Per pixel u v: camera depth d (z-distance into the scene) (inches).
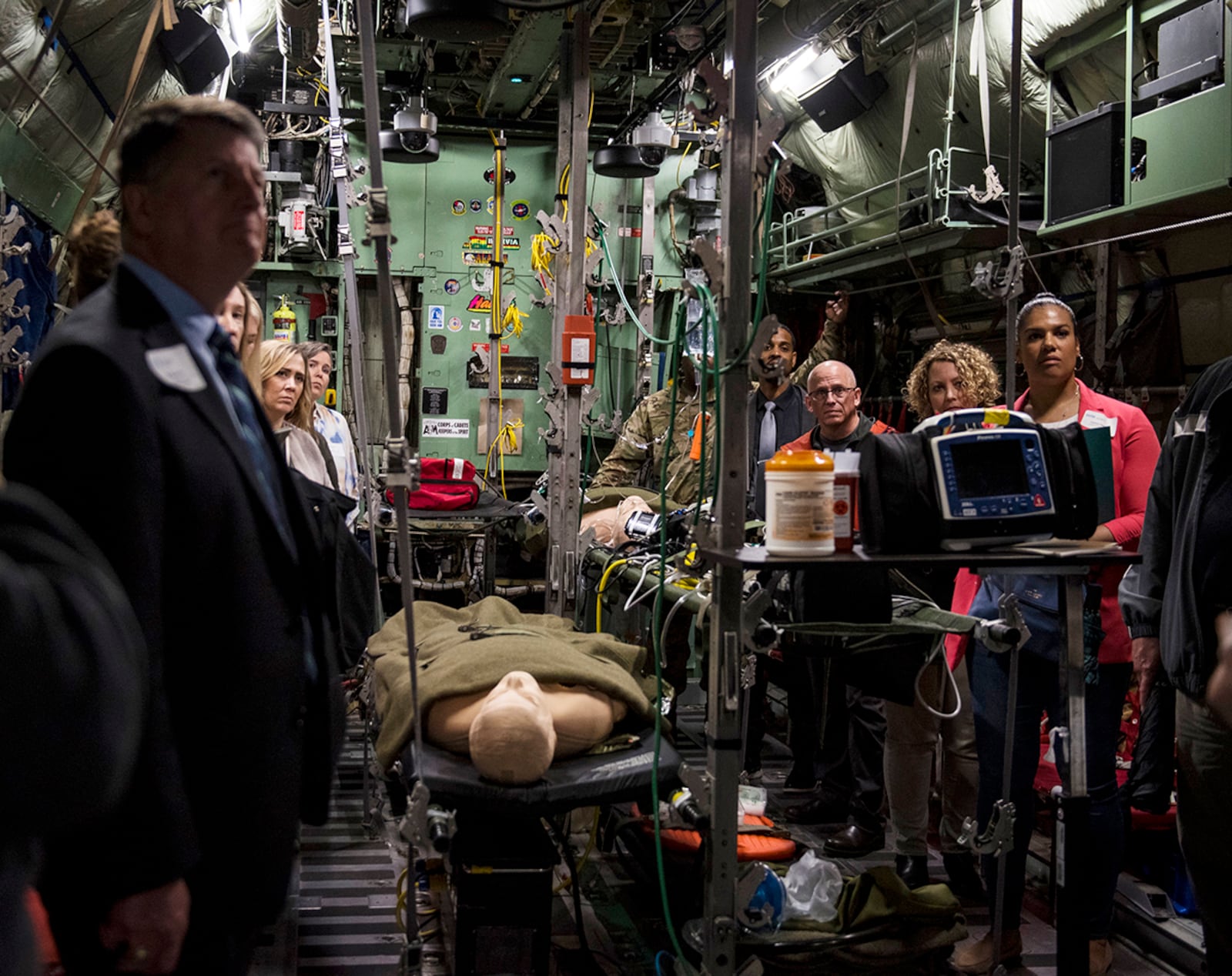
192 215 57.0
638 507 174.6
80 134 176.2
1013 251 105.5
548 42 241.8
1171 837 129.0
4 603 29.2
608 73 276.1
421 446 319.6
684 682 142.6
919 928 100.5
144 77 187.9
